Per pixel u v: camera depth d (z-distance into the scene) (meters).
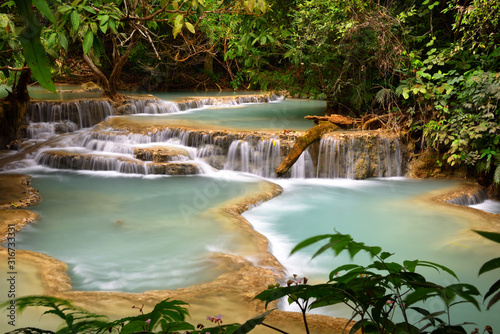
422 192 10.49
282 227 8.48
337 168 11.61
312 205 9.66
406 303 1.40
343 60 13.36
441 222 8.66
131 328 1.56
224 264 6.62
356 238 7.93
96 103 15.02
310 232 8.24
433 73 12.44
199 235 7.73
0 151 12.95
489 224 8.54
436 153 11.62
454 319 5.46
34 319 4.50
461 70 11.82
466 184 11.07
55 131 14.09
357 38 12.55
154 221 8.37
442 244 7.67
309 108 18.06
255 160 11.82
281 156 11.69
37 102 14.22
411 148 11.98
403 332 1.35
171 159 11.73
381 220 8.77
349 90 13.67
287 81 14.46
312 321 4.39
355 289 1.44
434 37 11.68
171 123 13.66
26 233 7.79
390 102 12.93
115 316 4.84
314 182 11.41
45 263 6.39
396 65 11.97
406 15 11.91
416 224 8.56
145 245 7.37
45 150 12.55
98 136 13.02
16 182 10.32
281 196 10.28
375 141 11.67
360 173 11.61
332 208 9.47
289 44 14.07
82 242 7.48
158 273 6.43
